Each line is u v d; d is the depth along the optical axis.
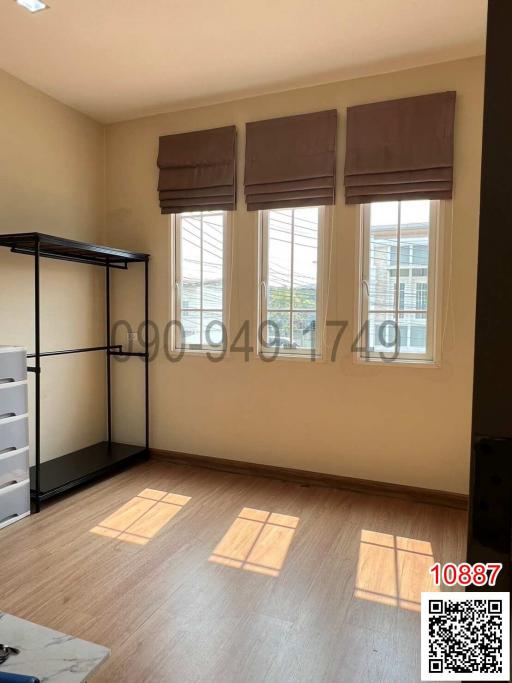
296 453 3.41
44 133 3.38
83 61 2.96
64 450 3.65
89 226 3.80
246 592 2.06
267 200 3.38
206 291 3.68
